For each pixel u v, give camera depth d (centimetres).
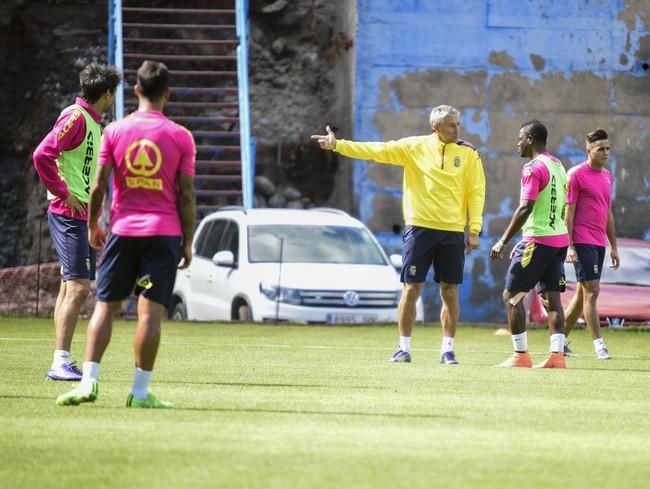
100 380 3247
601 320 6650
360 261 6531
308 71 10012
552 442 2180
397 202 8869
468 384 3319
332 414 2520
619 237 9112
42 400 2708
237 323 6231
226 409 2578
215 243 6725
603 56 9094
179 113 9825
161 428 2253
